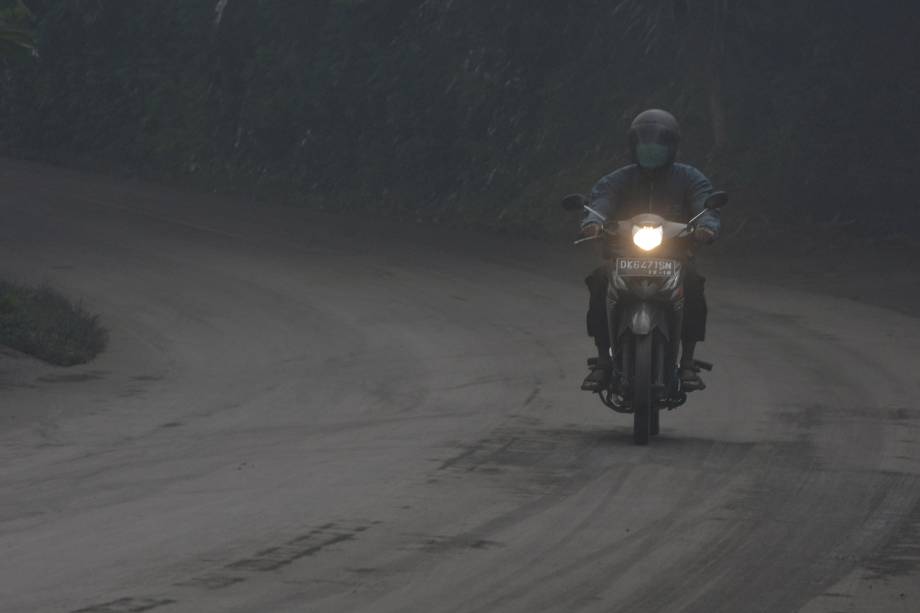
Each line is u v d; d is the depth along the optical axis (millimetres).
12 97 126188
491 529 22078
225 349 47531
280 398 37938
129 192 99625
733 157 83500
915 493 24859
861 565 20062
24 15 45625
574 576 19438
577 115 94688
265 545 21062
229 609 17766
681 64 91938
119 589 18688
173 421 34594
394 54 106125
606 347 30578
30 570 19812
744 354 43656
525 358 43750
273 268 67062
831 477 26234
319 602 18109
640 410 29000
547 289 60625
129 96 120938
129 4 127125
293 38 113812
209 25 120562
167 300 58250
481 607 17984
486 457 28203
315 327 51500
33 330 46438
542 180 91375
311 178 103875
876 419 32906
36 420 34719
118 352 47031
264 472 27156
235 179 107000
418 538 21500
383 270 66500
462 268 67375
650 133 30281
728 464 27453
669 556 20500
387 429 32250
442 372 41531
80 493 25734
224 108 113562
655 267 29078
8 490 26234
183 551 20781
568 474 26438
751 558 20406
